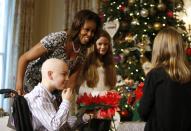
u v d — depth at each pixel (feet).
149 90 6.51
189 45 17.87
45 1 20.70
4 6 17.66
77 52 7.77
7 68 17.39
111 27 17.98
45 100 5.98
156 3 18.19
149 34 17.93
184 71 6.36
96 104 6.05
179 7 19.20
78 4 19.75
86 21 7.37
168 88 6.32
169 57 6.48
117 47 17.81
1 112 10.93
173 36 6.54
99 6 19.84
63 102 5.96
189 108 6.32
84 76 9.80
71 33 7.54
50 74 6.11
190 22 20.68
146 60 18.06
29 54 7.70
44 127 5.93
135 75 17.25
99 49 10.13
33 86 7.86
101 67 10.25
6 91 6.13
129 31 18.16
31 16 18.13
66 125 6.15
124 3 18.34
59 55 7.73
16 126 5.74
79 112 6.17
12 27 17.43
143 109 6.55
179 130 6.29
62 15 20.48
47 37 7.66
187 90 6.36
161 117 6.34
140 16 17.95
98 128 5.98
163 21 17.81
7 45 17.53
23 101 5.85
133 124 8.73
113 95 6.34
